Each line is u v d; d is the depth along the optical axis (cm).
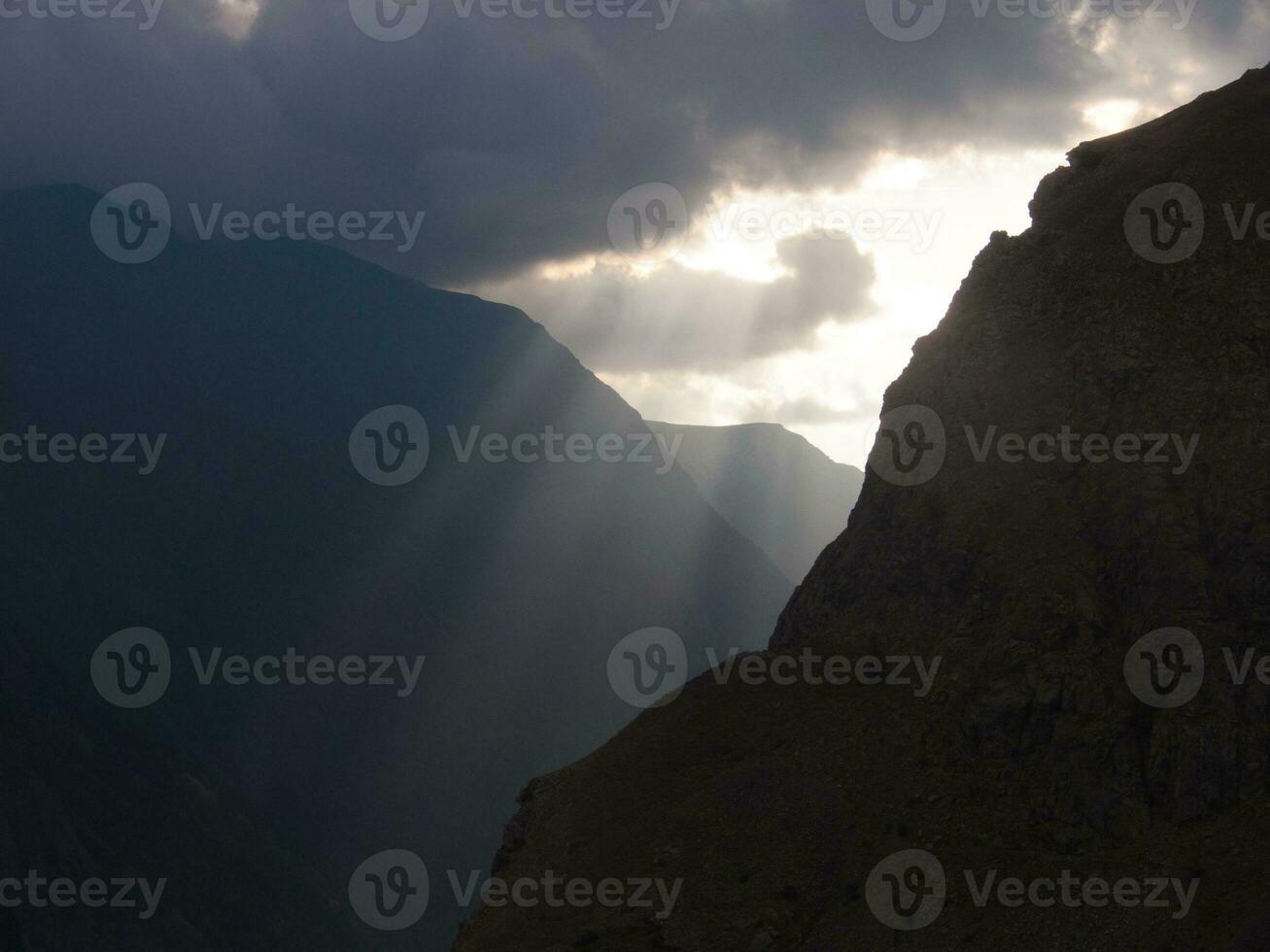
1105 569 4653
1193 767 4128
